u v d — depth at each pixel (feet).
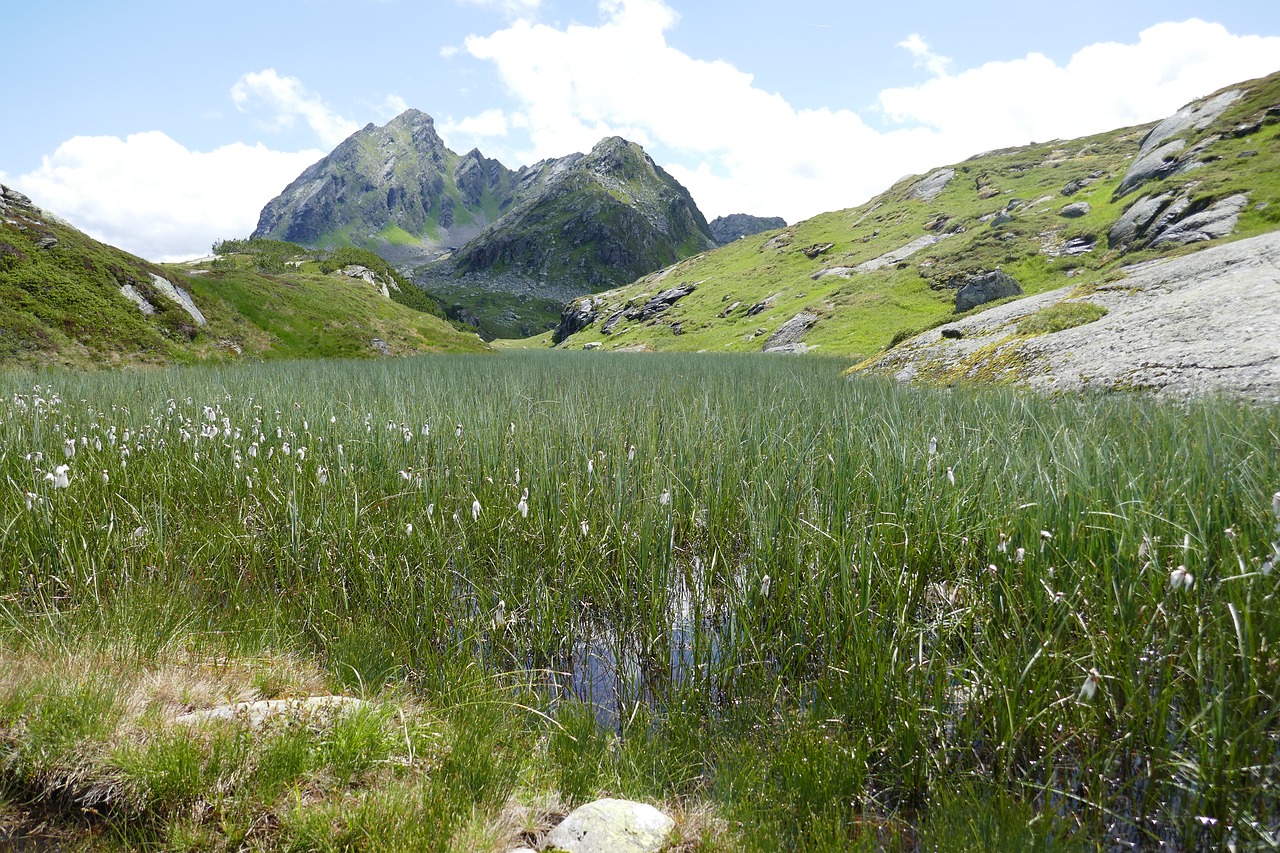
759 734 14.52
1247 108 202.80
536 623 18.76
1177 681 12.75
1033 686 13.35
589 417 39.52
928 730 13.07
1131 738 12.50
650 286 443.32
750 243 442.09
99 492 25.20
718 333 271.69
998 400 42.19
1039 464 19.22
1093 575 15.79
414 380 69.05
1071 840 10.86
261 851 10.34
